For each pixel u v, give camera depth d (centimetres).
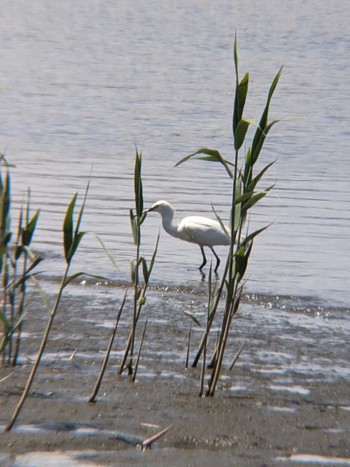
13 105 3344
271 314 1243
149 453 739
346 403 890
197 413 835
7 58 4662
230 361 1012
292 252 1605
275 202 2003
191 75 4247
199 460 730
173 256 1606
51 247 1576
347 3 8081
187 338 1098
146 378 931
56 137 2798
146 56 4875
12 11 7025
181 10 7331
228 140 2822
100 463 715
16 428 775
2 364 952
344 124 3123
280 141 2808
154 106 3419
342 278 1452
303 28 6225
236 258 874
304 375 975
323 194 2095
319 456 753
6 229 869
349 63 4722
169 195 2052
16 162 2384
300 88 3900
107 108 3353
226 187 2164
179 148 2688
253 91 3784
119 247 1620
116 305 1238
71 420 799
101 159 2480
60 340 1057
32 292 1270
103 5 7606
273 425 817
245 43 5456
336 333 1159
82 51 5038
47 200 1959
